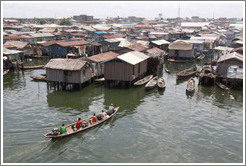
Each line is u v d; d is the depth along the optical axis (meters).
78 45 63.91
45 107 29.48
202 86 38.81
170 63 60.62
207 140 21.84
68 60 36.62
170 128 24.08
